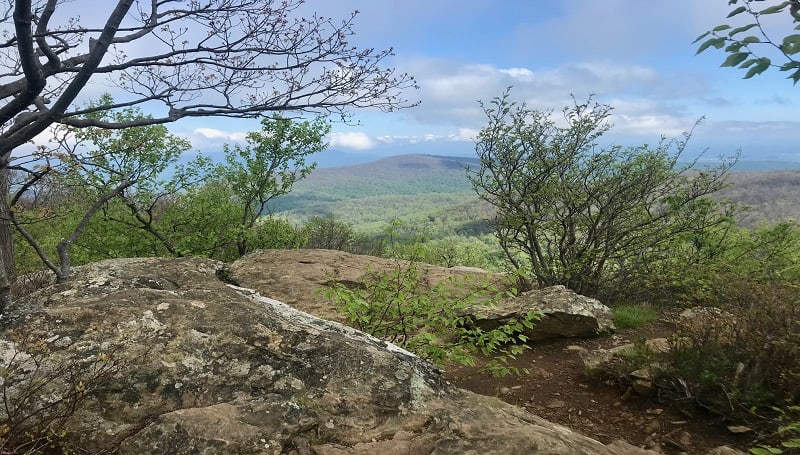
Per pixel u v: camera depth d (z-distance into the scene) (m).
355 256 9.49
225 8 3.38
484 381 5.24
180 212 11.89
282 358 2.52
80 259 10.71
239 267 8.75
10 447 1.83
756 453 2.62
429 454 2.05
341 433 2.14
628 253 8.08
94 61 2.78
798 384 3.70
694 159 7.79
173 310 2.76
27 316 2.56
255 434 2.01
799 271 7.33
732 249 9.15
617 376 4.77
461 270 8.60
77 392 2.06
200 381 2.32
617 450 2.48
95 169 4.36
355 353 2.61
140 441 1.94
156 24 3.30
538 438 2.21
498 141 8.36
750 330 4.13
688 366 4.16
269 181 12.47
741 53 1.78
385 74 3.80
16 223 3.68
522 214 8.33
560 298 6.56
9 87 3.29
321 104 3.72
